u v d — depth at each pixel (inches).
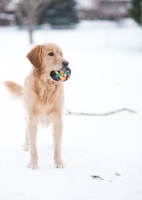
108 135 257.8
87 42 1054.4
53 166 205.3
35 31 1457.9
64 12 1583.4
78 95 386.6
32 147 205.3
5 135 261.0
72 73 533.3
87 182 180.7
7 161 210.5
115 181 182.1
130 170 196.2
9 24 1775.3
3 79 460.4
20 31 1498.5
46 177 187.2
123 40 1107.9
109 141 244.7
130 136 254.5
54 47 215.0
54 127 213.8
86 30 1513.3
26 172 193.9
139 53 794.8
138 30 1433.3
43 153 226.2
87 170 197.5
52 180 183.0
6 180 182.2
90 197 163.6
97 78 489.4
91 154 221.5
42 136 262.2
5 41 1074.7
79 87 429.4
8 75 491.8
